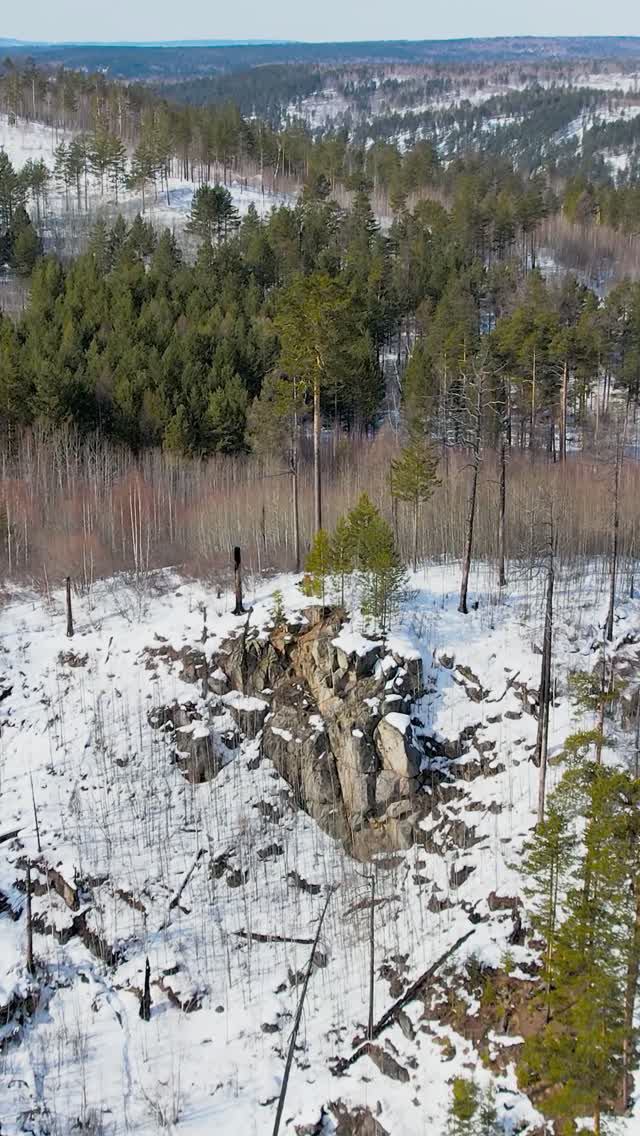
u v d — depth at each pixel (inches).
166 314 3255.4
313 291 1761.8
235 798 1517.0
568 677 1450.5
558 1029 979.9
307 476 2664.9
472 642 1620.3
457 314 3171.8
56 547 2234.3
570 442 3159.5
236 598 1740.9
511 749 1459.2
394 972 1224.2
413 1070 1108.5
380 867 1396.4
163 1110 1130.7
